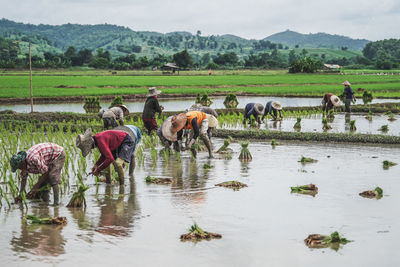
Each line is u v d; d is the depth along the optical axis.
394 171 12.05
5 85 56.72
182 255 6.54
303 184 10.72
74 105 36.97
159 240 7.14
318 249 6.79
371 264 6.27
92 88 53.97
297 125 20.53
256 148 15.84
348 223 7.95
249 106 21.39
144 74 109.62
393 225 7.84
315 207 8.88
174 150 15.36
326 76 92.19
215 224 7.90
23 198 8.75
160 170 12.34
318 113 27.17
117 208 8.90
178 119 13.41
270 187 10.45
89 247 6.86
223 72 126.69
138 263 6.27
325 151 15.15
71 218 8.28
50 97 40.81
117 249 6.77
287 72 120.44
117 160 10.57
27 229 7.68
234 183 10.53
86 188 9.03
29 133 17.62
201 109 15.32
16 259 6.39
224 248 6.81
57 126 20.09
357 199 9.44
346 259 6.43
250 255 6.55
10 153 13.84
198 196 9.73
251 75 101.38
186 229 7.64
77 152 14.56
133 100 42.44
